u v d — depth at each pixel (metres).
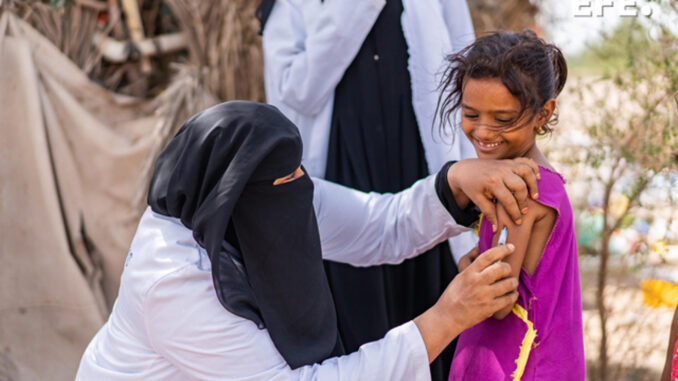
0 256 3.13
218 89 3.46
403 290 2.59
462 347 1.84
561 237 1.67
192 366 1.62
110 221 3.30
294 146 1.62
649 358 3.21
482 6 3.52
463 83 1.69
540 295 1.67
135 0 3.38
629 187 2.99
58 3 3.31
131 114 3.39
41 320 3.17
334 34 2.41
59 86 3.23
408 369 1.63
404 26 2.47
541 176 1.67
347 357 1.68
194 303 1.60
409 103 2.53
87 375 1.79
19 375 3.10
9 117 3.12
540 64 1.62
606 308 3.28
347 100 2.54
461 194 1.90
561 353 1.69
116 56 3.38
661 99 2.76
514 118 1.62
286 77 2.59
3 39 3.15
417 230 2.01
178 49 3.51
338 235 2.08
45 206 3.16
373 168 2.53
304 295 1.69
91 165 3.26
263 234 1.66
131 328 1.69
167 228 1.69
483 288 1.59
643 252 3.17
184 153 1.62
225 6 3.40
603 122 2.91
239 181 1.55
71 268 3.19
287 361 1.64
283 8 2.62
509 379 1.68
